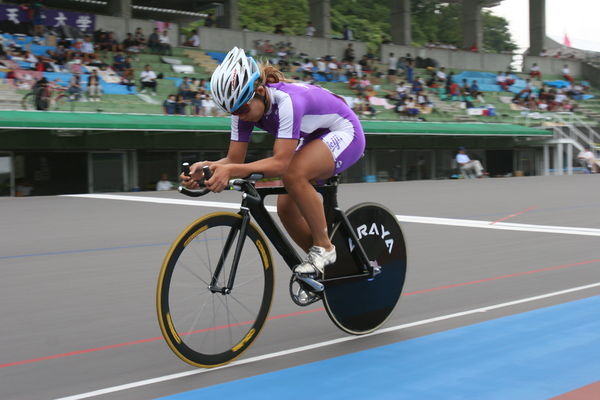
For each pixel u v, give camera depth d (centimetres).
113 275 495
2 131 1611
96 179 1795
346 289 314
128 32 2270
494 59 3244
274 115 272
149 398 239
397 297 335
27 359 291
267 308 290
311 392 242
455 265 525
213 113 1966
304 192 280
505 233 707
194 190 258
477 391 241
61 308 392
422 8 4841
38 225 800
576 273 483
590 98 3189
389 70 2683
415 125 2242
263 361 280
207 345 269
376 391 242
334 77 2438
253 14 4062
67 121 1619
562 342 300
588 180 1773
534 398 233
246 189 274
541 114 2742
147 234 717
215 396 239
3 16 1986
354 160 302
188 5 2991
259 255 286
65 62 1931
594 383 246
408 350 293
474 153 2528
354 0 4559
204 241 265
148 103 1981
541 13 3584
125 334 332
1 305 402
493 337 311
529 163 2694
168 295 254
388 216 331
